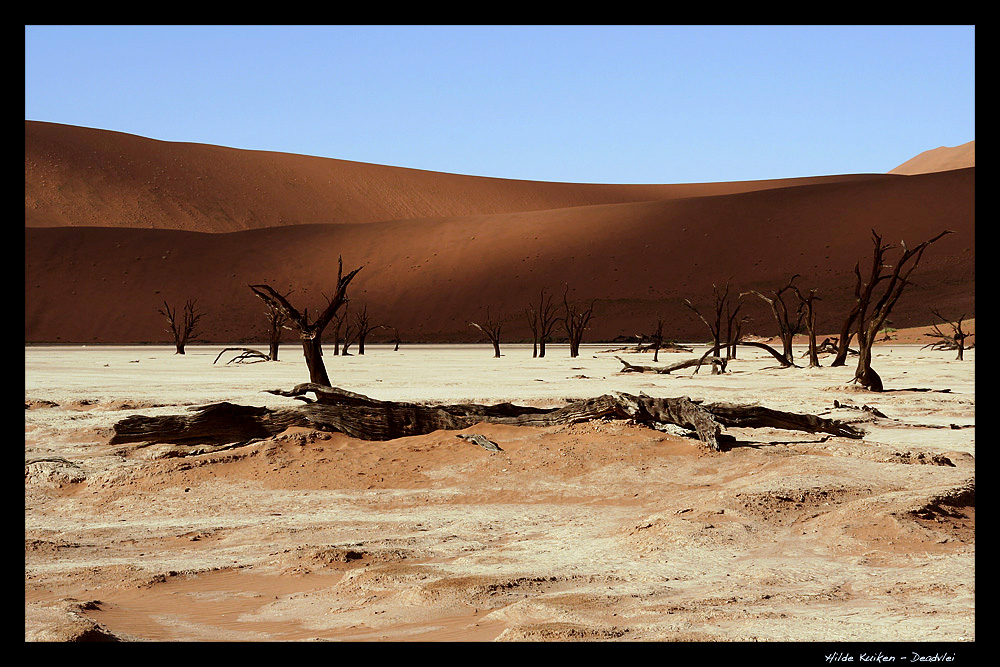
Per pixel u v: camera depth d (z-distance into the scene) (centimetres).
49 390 2923
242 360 5838
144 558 959
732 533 884
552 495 1246
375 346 9781
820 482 1070
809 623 606
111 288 12362
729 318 5541
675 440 1434
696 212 13512
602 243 13062
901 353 6028
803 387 3106
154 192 17688
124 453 1638
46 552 989
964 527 884
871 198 13050
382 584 778
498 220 14325
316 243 13875
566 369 4591
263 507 1228
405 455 1454
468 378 3784
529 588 747
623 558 849
